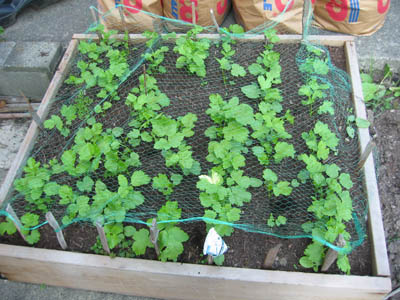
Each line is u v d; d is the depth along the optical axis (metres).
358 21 1.53
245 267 0.98
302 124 1.23
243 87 1.28
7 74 1.49
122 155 1.17
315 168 1.08
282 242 1.01
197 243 1.01
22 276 1.09
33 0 1.80
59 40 1.70
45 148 1.22
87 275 1.02
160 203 1.09
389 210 1.23
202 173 1.13
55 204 1.09
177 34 1.45
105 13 1.50
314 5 1.57
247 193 1.05
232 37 1.43
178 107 1.28
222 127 1.21
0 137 1.46
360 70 1.58
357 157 1.17
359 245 1.01
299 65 1.37
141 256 0.99
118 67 1.31
